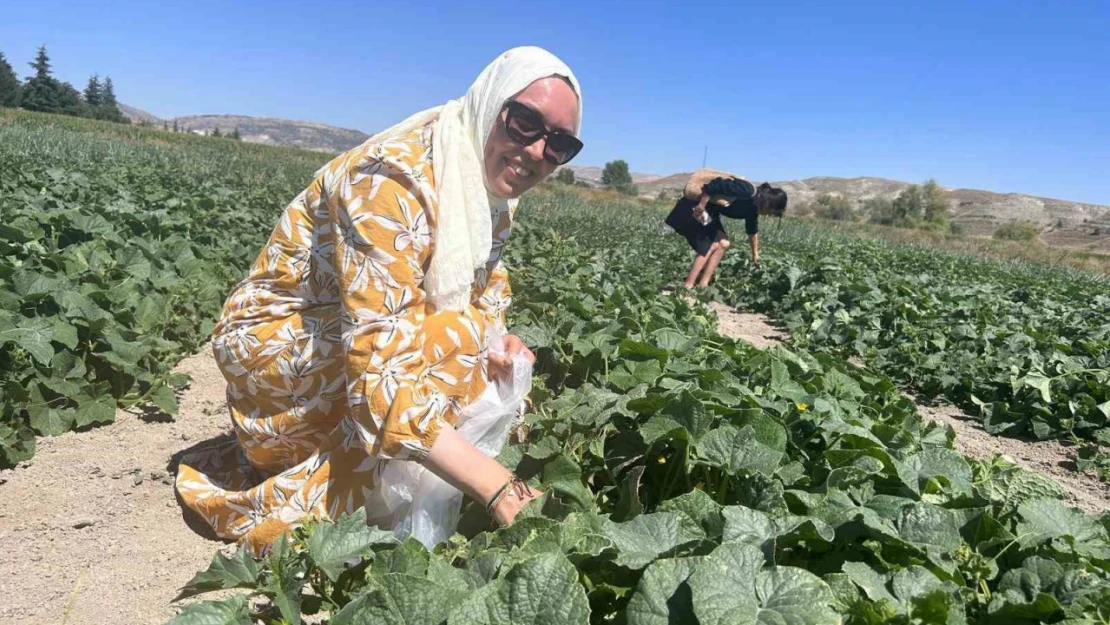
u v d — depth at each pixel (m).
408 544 1.91
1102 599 1.64
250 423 2.65
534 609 1.44
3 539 2.57
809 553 2.04
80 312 3.78
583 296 5.29
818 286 9.01
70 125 43.47
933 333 7.00
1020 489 2.46
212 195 11.95
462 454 2.20
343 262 2.25
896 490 2.41
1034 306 10.98
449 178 2.30
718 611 1.44
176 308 4.89
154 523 2.74
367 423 2.22
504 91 2.34
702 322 5.76
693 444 2.43
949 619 1.55
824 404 2.97
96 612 2.22
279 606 1.83
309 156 43.97
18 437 3.20
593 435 2.81
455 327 2.42
